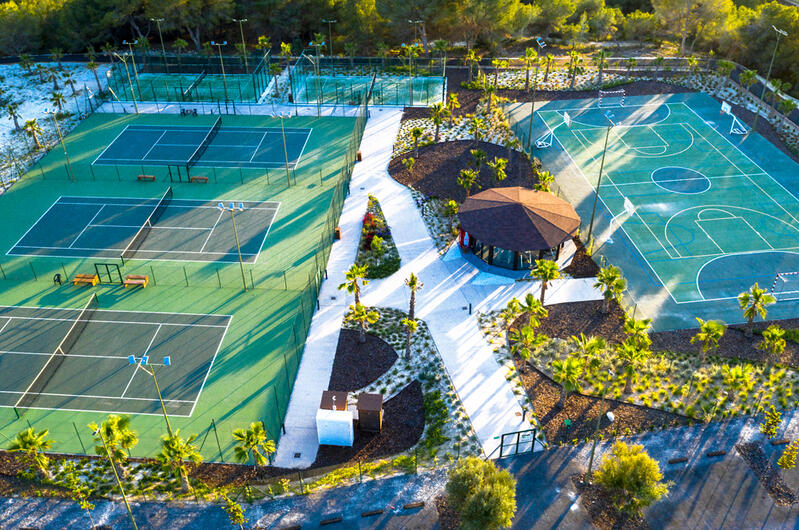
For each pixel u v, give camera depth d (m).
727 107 93.44
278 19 127.69
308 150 90.69
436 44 114.31
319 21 130.12
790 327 59.00
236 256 69.44
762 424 48.81
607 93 103.62
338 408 48.84
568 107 101.56
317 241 71.56
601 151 88.69
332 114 100.75
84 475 46.97
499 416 50.78
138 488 45.94
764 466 46.34
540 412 51.06
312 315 61.41
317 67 112.38
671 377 54.03
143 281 64.94
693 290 63.94
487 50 126.06
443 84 109.06
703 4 116.44
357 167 85.81
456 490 42.22
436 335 58.78
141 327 60.09
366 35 123.56
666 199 78.06
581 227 73.62
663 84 107.56
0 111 103.00
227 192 81.06
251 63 119.69
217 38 135.75
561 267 67.12
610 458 44.50
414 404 52.50
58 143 93.62
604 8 132.75
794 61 108.25
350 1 124.38
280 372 55.34
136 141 93.75
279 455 48.66
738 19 116.31
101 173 85.62
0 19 120.19
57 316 61.41
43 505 44.66
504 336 58.66
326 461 48.16
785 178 81.62
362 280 65.75
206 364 56.25
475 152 77.44
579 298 63.16
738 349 56.88
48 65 119.25
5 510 44.38
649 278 65.62
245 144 92.56
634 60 109.50
